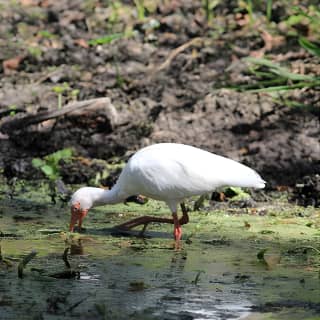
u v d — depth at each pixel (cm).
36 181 1410
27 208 1278
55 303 855
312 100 1538
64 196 1341
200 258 1028
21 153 1483
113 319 812
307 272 975
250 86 1569
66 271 952
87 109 1487
